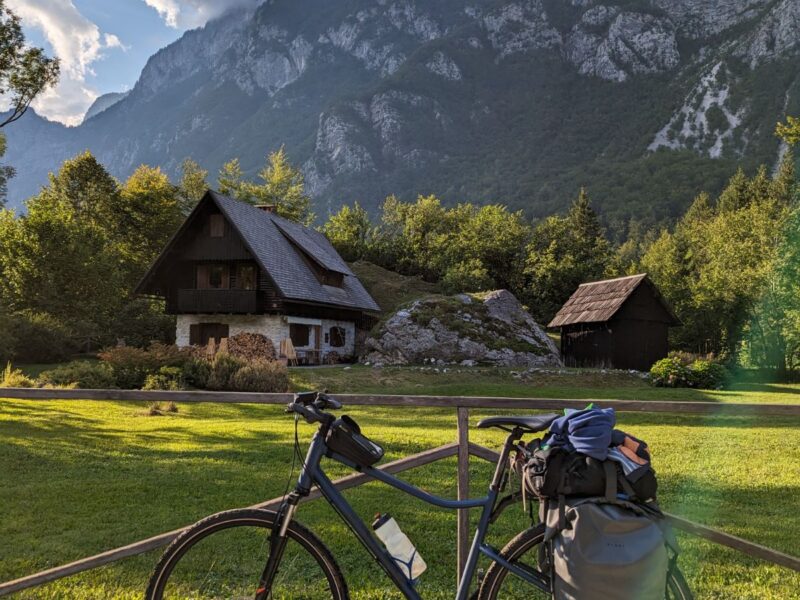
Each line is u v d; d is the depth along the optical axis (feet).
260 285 108.68
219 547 16.08
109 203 162.09
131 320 125.29
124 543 16.87
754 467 29.04
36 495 22.15
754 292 104.32
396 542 9.62
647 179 611.47
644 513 8.67
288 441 34.32
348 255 185.57
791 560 10.52
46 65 89.15
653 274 192.13
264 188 211.61
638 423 47.96
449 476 25.81
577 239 191.83
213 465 27.55
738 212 130.82
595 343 111.45
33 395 11.80
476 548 9.87
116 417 45.14
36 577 10.53
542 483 8.80
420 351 100.94
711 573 14.97
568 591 8.63
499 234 188.24
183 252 110.83
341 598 9.55
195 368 68.18
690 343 143.74
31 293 115.55
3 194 122.83
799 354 88.89
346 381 78.18
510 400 11.76
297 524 9.65
